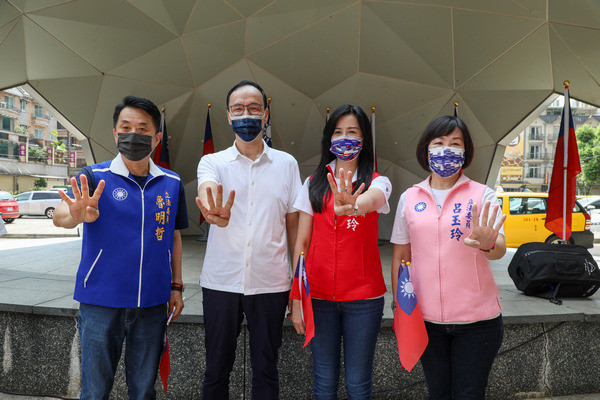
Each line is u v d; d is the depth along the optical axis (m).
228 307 2.26
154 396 2.21
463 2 6.55
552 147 51.22
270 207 2.33
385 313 3.25
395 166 9.78
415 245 2.18
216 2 6.76
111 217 2.05
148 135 2.11
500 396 3.26
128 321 2.07
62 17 6.88
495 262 6.84
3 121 38.94
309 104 8.60
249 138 2.28
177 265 2.45
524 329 3.29
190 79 8.16
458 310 2.04
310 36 7.28
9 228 16.55
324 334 2.21
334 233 2.19
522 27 6.73
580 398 3.26
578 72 7.01
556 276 3.68
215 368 2.27
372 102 8.45
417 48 7.34
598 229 16.45
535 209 9.88
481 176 9.36
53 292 3.73
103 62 7.72
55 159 45.25
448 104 8.28
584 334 3.35
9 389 3.27
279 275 2.33
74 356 3.20
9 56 7.25
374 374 3.17
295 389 3.16
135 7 6.82
